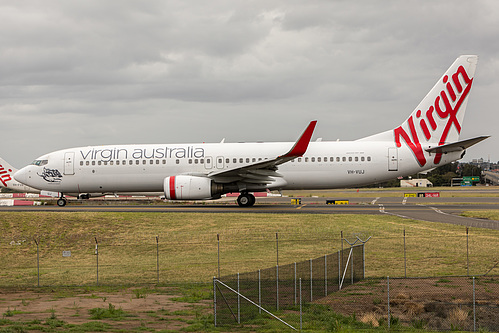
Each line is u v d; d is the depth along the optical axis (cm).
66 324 1708
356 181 5119
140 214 4528
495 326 1928
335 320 1873
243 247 3478
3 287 2697
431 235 3600
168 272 2966
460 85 5072
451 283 2528
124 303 2172
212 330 1702
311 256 3164
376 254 3166
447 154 5081
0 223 4328
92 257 3566
